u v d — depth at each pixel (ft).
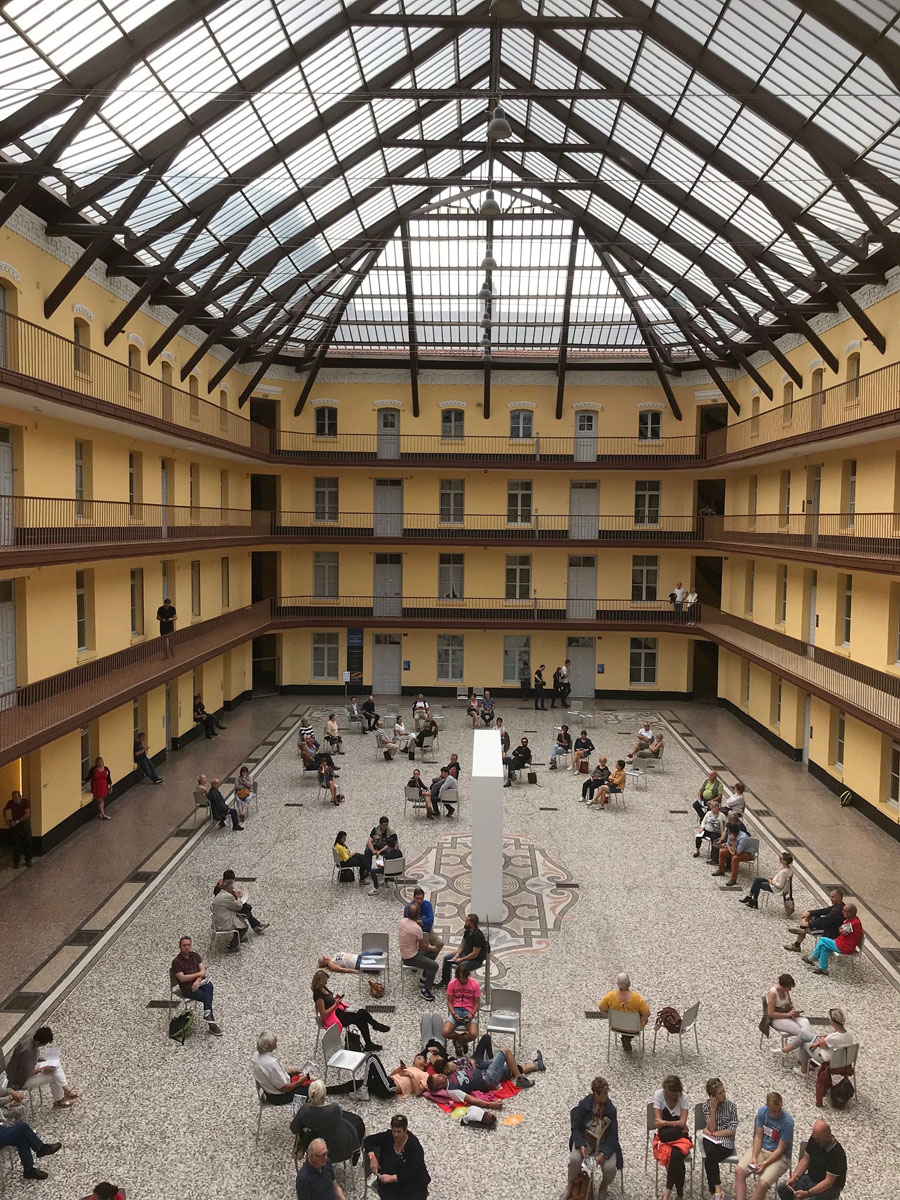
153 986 39.78
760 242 68.85
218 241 71.10
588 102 66.95
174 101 49.29
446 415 108.78
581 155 75.92
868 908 48.83
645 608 108.99
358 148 70.23
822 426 72.33
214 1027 36.22
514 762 72.90
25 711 50.34
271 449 106.52
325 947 43.88
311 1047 35.27
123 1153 29.19
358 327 104.58
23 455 52.16
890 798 62.59
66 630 58.49
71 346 55.47
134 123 49.01
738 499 101.04
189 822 62.18
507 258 93.86
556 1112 31.73
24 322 45.60
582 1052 35.53
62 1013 37.47
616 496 108.06
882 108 45.88
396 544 106.52
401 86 66.08
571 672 110.22
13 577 52.21
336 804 66.74
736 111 54.85
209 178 59.98
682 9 49.24
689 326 91.15
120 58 42.42
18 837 53.01
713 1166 28.09
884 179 50.52
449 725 93.09
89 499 60.54
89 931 45.03
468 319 102.63
